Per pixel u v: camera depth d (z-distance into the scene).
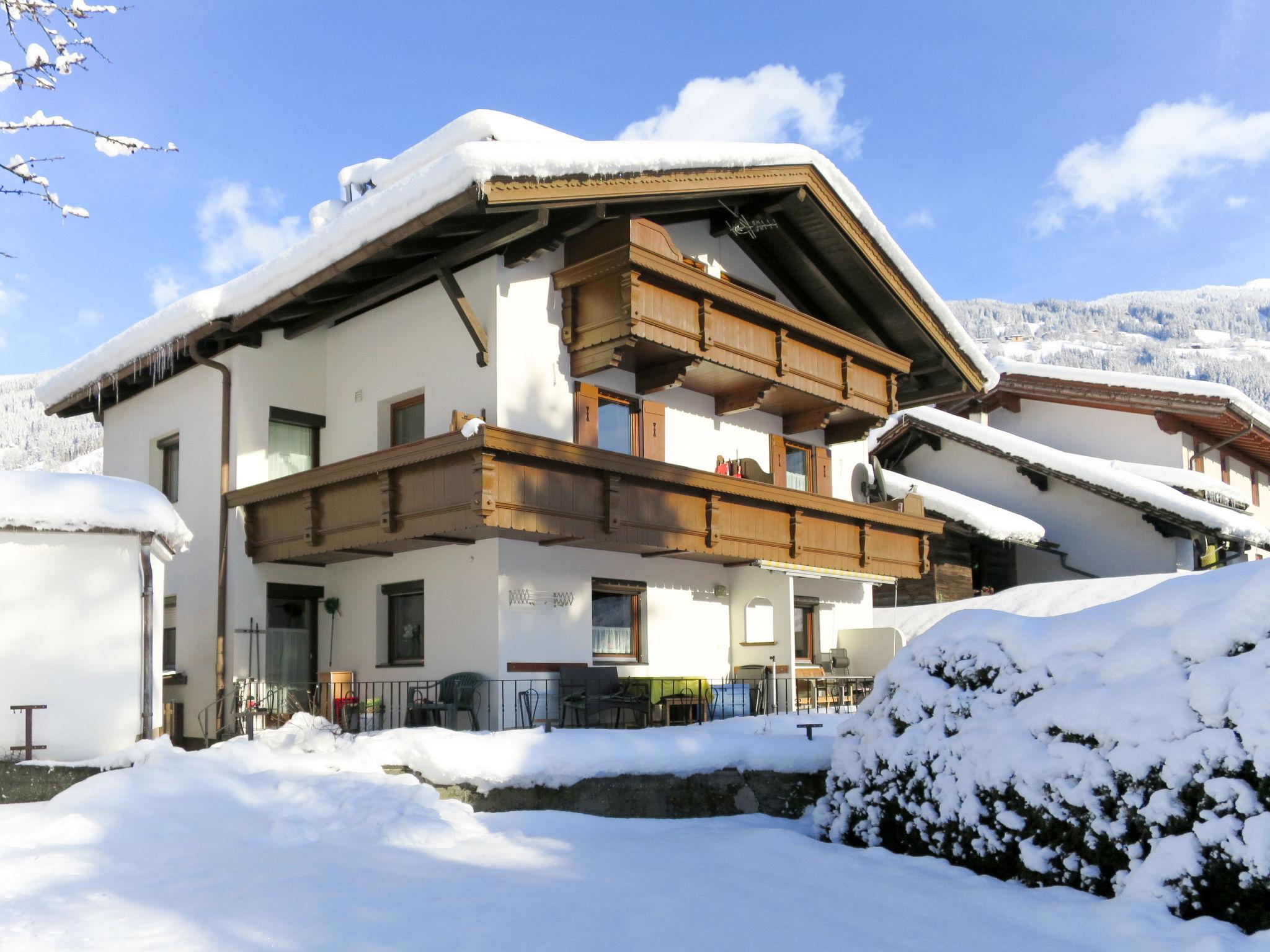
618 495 13.62
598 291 14.18
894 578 18.59
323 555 14.84
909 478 24.95
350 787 8.78
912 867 8.02
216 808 8.27
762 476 16.64
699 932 6.03
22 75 7.88
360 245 13.13
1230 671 6.84
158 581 11.68
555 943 5.65
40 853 7.05
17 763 9.41
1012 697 8.30
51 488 10.70
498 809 9.70
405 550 14.88
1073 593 21.03
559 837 8.55
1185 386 27.25
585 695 13.23
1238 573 7.41
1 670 10.25
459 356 14.35
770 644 16.58
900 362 18.48
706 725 12.28
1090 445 29.38
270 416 15.98
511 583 13.84
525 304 14.20
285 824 7.86
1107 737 7.30
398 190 12.48
